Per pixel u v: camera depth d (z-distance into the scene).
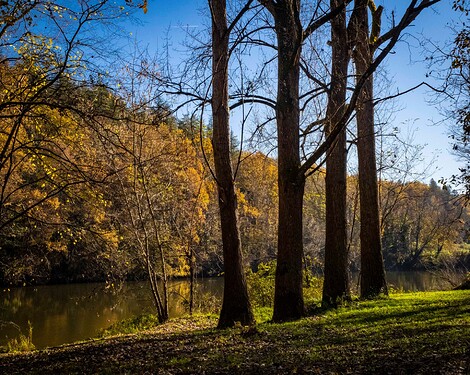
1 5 8.74
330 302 14.25
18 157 13.59
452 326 8.98
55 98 9.44
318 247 40.28
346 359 6.98
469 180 15.79
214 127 11.99
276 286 12.17
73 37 8.98
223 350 8.61
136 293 27.31
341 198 15.01
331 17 11.40
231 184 11.95
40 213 14.92
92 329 20.59
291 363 7.01
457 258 47.56
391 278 44.28
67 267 36.91
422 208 51.41
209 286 34.53
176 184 21.09
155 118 12.06
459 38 11.22
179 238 22.00
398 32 10.35
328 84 12.93
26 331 20.12
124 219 18.42
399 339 8.16
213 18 11.62
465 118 12.89
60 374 7.89
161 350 9.38
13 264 22.97
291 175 12.02
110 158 12.06
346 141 15.26
